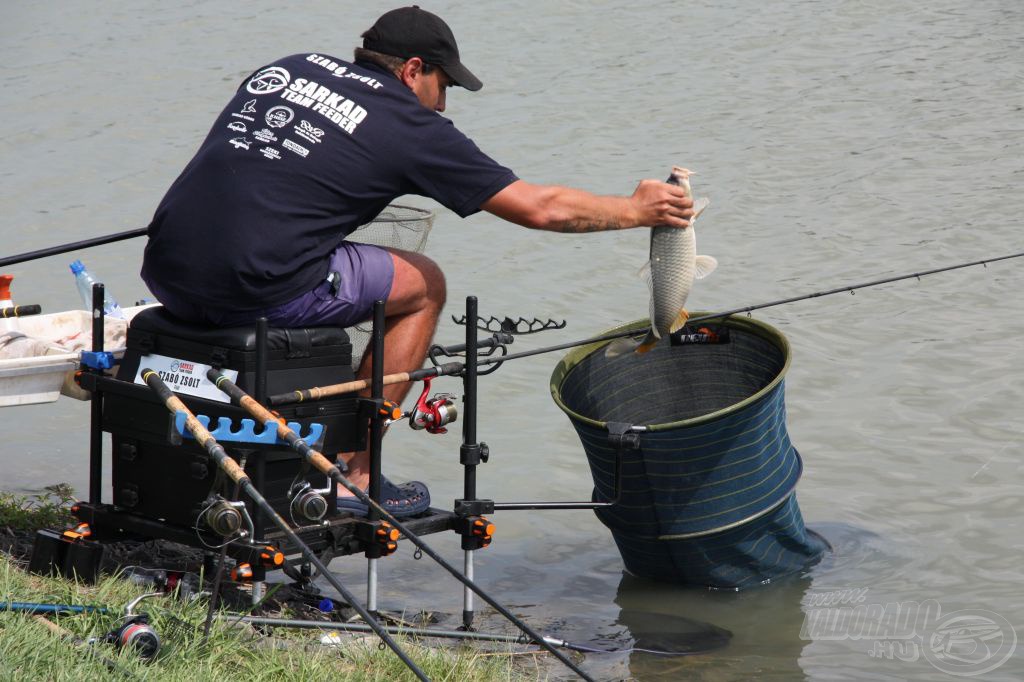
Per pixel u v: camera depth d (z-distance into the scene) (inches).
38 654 543.2
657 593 887.1
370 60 713.6
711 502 837.2
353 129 678.5
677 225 708.0
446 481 1091.9
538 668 730.8
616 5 3267.7
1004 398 1208.8
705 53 2785.4
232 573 685.3
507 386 1290.6
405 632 713.0
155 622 616.1
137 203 1915.6
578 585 900.6
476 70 2679.6
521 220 693.9
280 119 681.0
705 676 745.6
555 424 1215.6
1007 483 1047.6
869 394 1234.6
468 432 744.3
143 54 2901.1
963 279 1529.3
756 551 869.2
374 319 679.1
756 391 917.8
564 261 1646.2
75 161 2132.1
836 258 1620.3
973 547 941.8
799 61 2689.5
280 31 3078.2
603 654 770.8
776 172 1975.9
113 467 717.3
